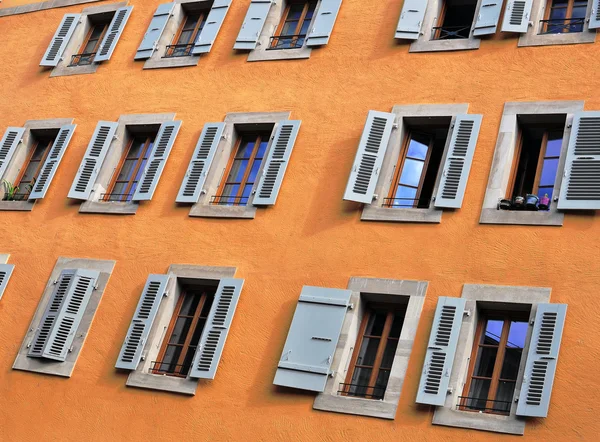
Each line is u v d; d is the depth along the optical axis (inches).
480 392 549.0
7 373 671.1
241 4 770.2
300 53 714.2
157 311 644.1
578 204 564.7
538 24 649.0
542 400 518.3
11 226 738.8
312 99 690.2
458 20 692.7
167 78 757.3
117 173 737.0
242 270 637.9
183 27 793.6
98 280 679.7
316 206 640.4
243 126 705.0
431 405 542.9
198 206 677.9
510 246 573.0
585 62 619.5
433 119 641.0
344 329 585.9
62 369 655.8
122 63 786.8
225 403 595.5
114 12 825.5
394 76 671.1
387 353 581.3
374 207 621.3
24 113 806.5
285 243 635.5
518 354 552.4
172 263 664.4
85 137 761.6
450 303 563.5
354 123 665.0
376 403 554.3
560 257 558.9
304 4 752.3
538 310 542.3
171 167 707.4
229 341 614.2
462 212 595.5
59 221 723.4
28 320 689.0
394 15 700.0
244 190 684.1
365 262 605.0
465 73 648.4
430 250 591.5
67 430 633.6
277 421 574.9
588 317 536.7
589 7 640.4
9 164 775.1
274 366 594.9
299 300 603.2
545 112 608.4
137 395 623.5
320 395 570.6
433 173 639.1
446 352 550.0
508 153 604.4
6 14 887.1
